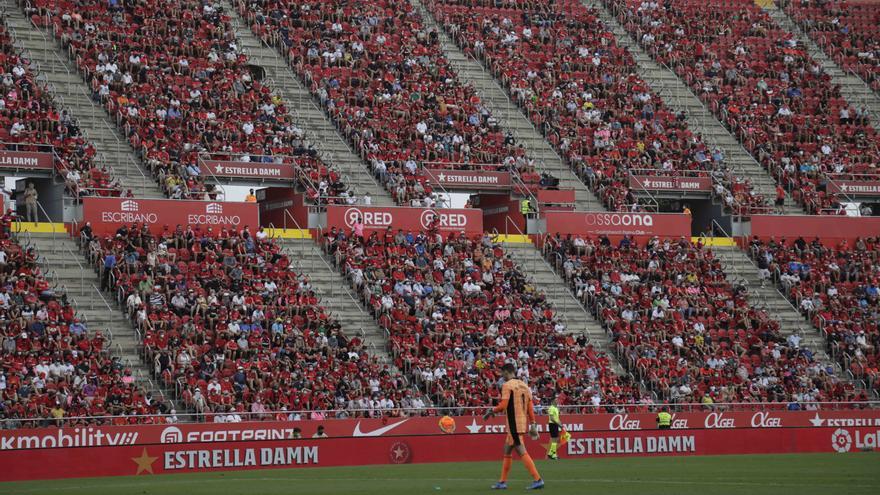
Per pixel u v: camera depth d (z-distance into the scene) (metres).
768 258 94.00
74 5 96.19
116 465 57.78
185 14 99.50
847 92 117.31
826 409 78.94
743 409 75.75
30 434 56.22
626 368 79.81
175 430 59.12
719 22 121.50
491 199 97.88
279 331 73.25
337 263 82.56
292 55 101.00
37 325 67.19
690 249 93.19
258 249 80.88
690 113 109.88
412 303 79.50
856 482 40.59
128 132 87.44
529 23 113.81
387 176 92.00
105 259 74.38
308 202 87.25
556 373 75.94
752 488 36.97
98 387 64.44
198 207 81.62
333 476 48.69
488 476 45.91
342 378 70.44
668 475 45.12
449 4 113.81
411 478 45.53
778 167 104.69
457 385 72.06
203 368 67.69
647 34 117.50
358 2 108.62
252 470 58.06
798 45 121.62
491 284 84.00
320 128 95.81
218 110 92.00
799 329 88.38
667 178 100.25
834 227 98.75
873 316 90.38
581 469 50.25
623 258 90.31
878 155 109.38
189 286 74.62
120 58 92.50
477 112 101.75
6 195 78.44
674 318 85.19
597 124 104.44
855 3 128.88
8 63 88.25
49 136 83.75
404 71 103.25
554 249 89.94
